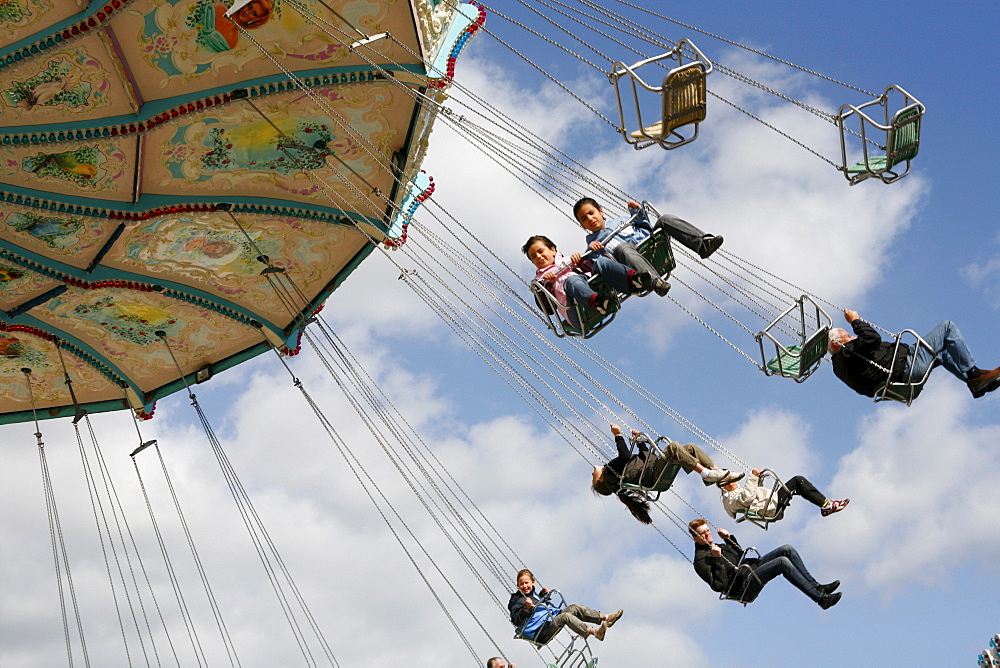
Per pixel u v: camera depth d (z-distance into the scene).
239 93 17.17
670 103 11.37
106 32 15.60
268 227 20.69
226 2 15.66
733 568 14.40
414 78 17.34
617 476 13.91
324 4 16.11
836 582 14.04
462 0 18.02
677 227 13.00
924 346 12.96
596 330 13.52
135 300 21.83
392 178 19.88
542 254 13.65
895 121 11.83
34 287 20.56
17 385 23.95
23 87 16.02
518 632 17.41
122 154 17.62
